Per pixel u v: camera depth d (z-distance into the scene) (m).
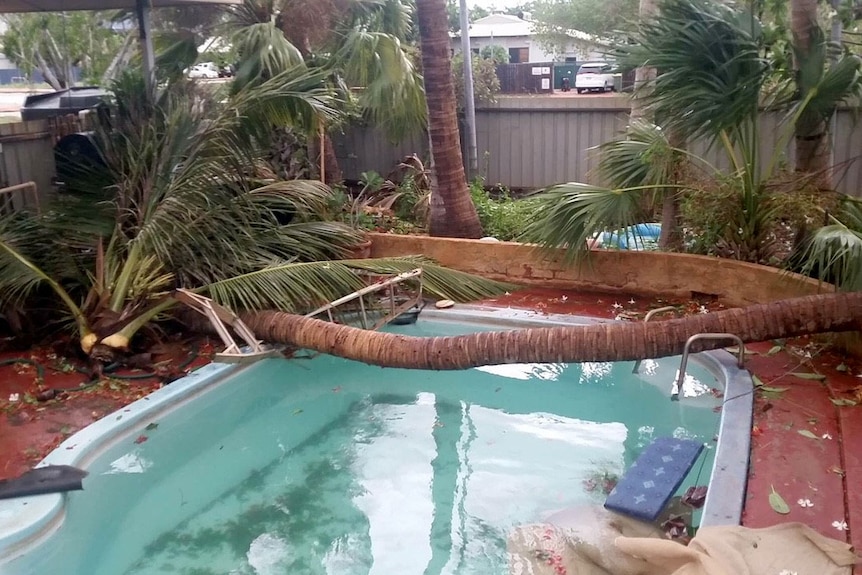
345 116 8.92
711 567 3.14
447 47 7.89
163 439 5.08
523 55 22.42
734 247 6.73
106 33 16.09
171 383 5.52
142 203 6.52
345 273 6.60
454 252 7.77
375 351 5.75
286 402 5.93
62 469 4.32
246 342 6.11
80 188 6.88
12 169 7.68
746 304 6.50
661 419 5.35
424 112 9.59
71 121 8.50
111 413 5.09
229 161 6.53
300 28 9.41
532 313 6.70
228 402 5.77
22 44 16.16
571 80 16.62
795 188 6.39
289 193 7.41
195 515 4.45
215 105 6.83
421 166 9.92
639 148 7.08
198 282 6.62
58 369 5.87
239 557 4.05
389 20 10.59
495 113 10.77
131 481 4.70
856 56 5.95
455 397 5.95
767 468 4.09
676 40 5.86
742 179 6.52
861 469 4.02
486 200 9.00
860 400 4.81
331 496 4.64
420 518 4.36
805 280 5.93
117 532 4.27
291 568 3.95
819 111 6.15
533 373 6.25
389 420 5.61
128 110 7.07
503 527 4.22
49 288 6.47
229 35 9.33
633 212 6.73
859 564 3.21
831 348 5.65
